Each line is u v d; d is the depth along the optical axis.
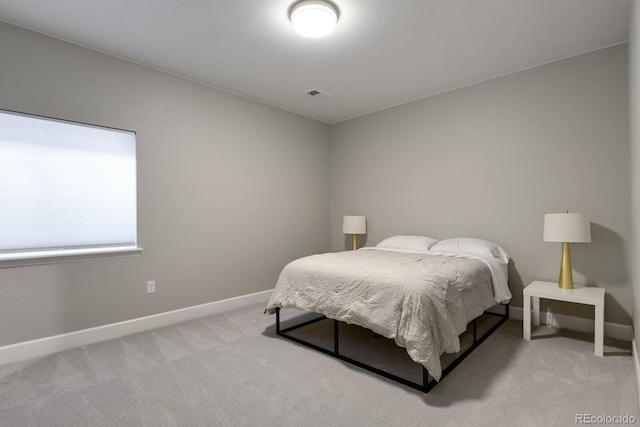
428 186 3.95
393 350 2.57
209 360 2.40
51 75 2.56
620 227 2.76
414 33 2.57
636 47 1.90
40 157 2.55
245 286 3.88
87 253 2.71
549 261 3.12
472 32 2.57
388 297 2.12
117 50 2.80
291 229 4.43
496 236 3.44
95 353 2.53
